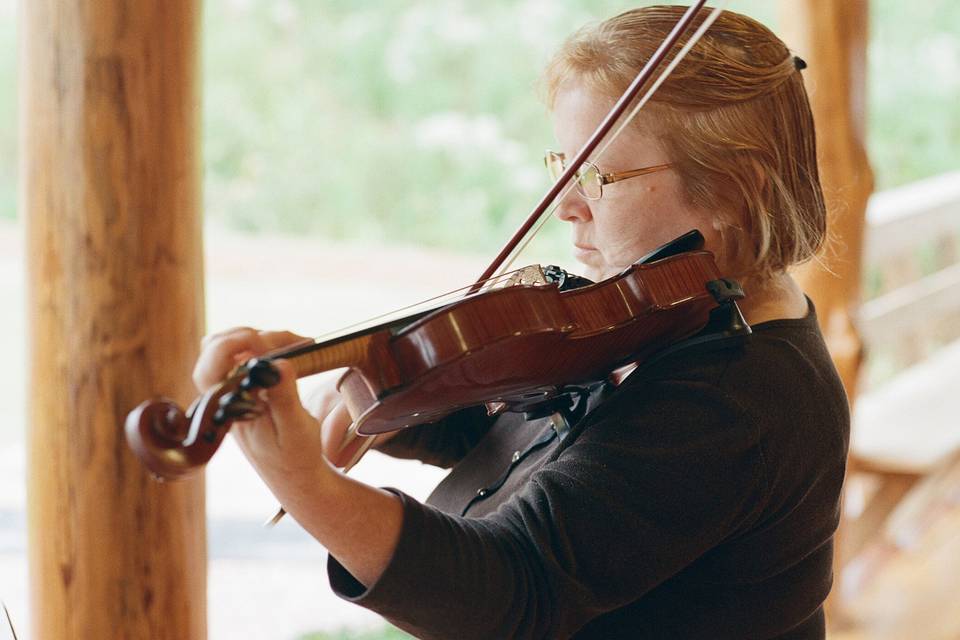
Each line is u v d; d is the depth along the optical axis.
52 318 1.64
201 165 1.72
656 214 1.26
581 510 1.10
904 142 9.73
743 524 1.17
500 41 10.13
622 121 1.23
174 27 1.64
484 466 1.45
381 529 1.03
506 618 1.06
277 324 6.64
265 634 3.17
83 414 1.65
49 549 1.69
